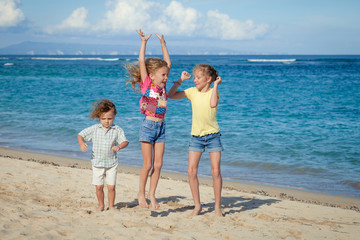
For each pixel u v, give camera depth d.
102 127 4.23
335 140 11.18
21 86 29.81
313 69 59.53
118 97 22.42
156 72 4.12
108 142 4.20
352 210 5.33
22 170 6.63
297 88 29.23
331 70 55.94
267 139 11.39
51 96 23.00
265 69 60.97
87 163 8.61
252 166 8.68
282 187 7.14
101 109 4.10
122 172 7.75
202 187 6.57
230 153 9.80
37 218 3.74
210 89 4.22
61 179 6.14
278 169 8.43
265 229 3.85
